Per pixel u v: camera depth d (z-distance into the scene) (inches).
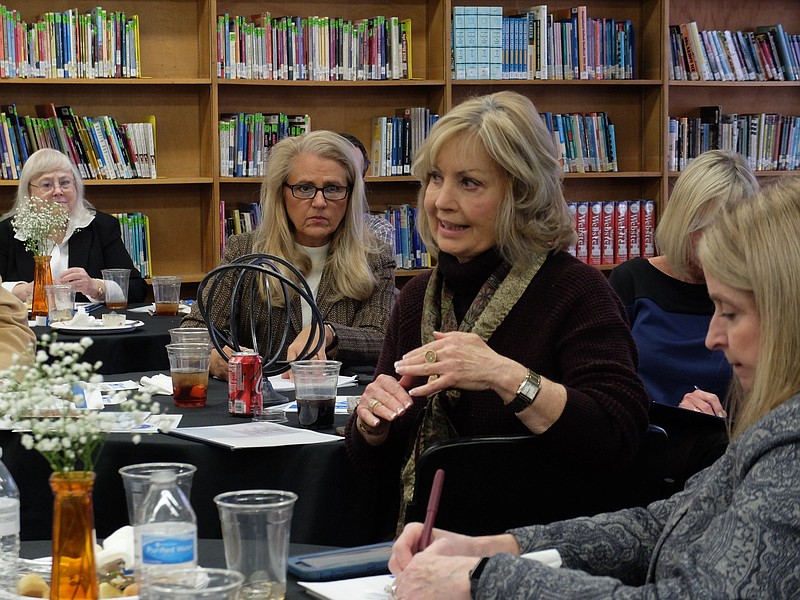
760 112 327.0
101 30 269.0
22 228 207.0
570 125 303.7
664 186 309.4
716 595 53.4
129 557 63.7
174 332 133.1
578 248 305.4
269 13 281.6
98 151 271.6
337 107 297.6
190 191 293.3
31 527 110.3
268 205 159.8
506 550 69.5
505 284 102.5
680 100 321.7
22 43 263.0
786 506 53.3
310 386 113.7
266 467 105.4
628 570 71.7
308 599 64.4
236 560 60.4
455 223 102.9
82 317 192.1
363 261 160.6
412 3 298.2
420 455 97.4
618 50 303.6
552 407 94.4
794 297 56.4
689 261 134.8
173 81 273.7
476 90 301.1
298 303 156.9
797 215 57.4
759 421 56.6
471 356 95.0
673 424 114.8
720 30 323.6
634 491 100.2
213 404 127.0
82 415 57.4
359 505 107.6
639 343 146.9
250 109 291.1
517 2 306.2
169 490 58.1
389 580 67.2
